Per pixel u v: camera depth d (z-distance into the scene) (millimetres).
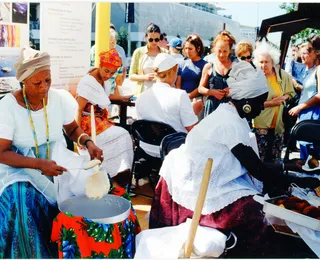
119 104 4418
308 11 4512
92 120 2543
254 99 2197
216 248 2057
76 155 2412
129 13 6809
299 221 1882
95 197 2162
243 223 2119
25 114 2219
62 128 2451
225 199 2139
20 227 2109
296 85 5027
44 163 2113
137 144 3639
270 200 2027
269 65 3988
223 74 4402
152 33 5031
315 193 2162
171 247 2090
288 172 2430
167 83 3482
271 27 4754
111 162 3582
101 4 3932
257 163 2131
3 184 2133
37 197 2205
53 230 2051
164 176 2396
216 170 2189
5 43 3076
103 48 4043
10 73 3145
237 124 2178
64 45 3664
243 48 4559
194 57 4855
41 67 2100
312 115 3986
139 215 3480
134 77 5070
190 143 2301
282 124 4125
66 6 3607
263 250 2086
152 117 3418
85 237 2010
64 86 3758
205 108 4500
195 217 1893
